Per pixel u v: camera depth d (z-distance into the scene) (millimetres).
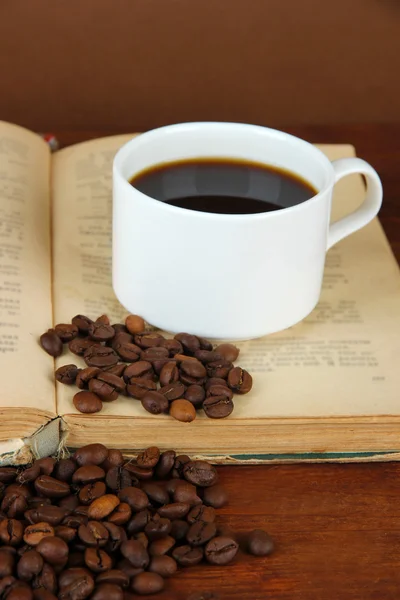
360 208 559
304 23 961
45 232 595
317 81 990
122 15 948
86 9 935
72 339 523
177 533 455
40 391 490
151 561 442
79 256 585
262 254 502
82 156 659
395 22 964
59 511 450
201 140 558
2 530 442
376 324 548
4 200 601
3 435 474
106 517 451
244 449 496
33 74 969
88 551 438
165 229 501
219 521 469
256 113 991
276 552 456
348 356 525
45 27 947
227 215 493
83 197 630
